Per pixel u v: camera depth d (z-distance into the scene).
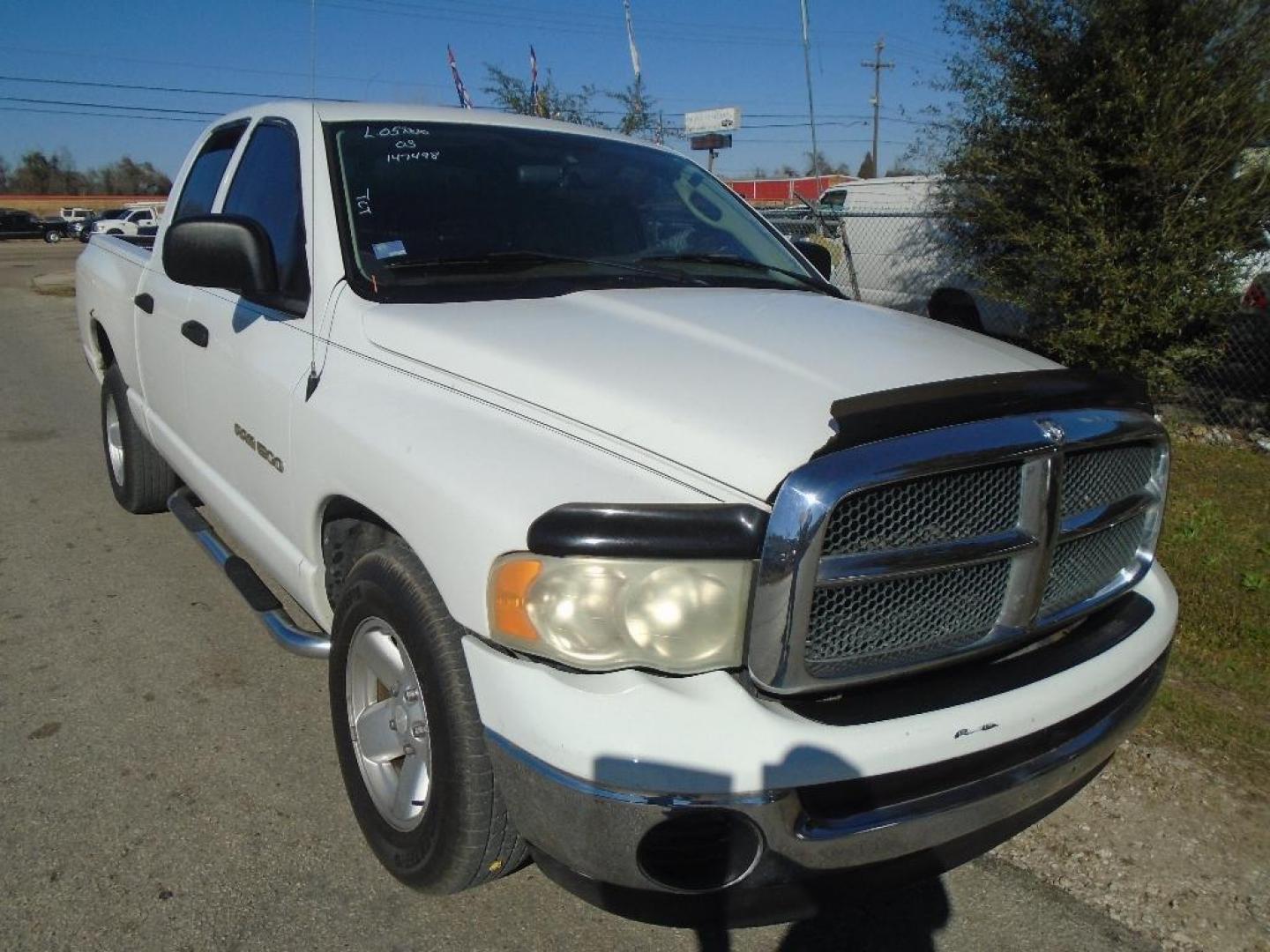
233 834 2.79
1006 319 9.86
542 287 2.89
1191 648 4.02
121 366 4.77
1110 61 7.81
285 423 2.86
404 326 2.57
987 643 2.10
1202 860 2.80
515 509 1.96
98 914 2.47
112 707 3.43
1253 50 7.48
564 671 1.91
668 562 1.84
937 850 2.07
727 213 3.78
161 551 4.85
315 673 3.71
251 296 3.17
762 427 1.96
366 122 3.29
